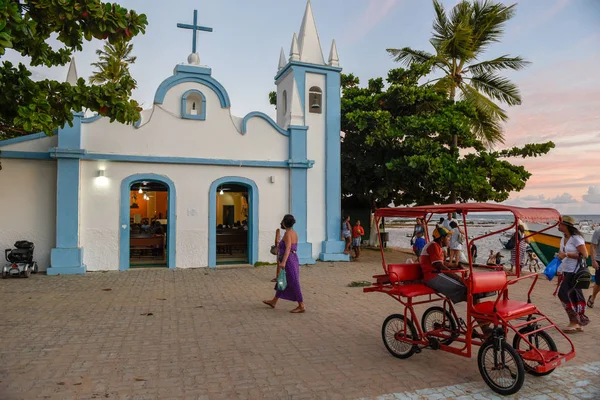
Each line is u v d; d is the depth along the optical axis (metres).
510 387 4.60
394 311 8.46
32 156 12.93
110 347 6.11
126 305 8.80
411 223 91.38
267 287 11.00
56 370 5.22
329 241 16.14
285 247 8.36
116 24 6.77
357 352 5.99
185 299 9.46
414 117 17.39
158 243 15.88
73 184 12.92
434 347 5.39
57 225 12.76
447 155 16.70
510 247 14.41
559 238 13.62
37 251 13.00
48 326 7.16
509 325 4.80
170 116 14.19
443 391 4.70
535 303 9.34
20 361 5.51
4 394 4.52
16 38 6.14
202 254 14.36
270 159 15.37
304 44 16.70
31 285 10.91
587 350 6.14
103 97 8.05
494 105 20.27
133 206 20.39
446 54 20.86
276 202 15.40
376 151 19.62
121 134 13.62
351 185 20.38
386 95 18.72
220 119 14.77
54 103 7.67
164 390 4.68
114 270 13.45
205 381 4.93
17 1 6.43
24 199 12.98
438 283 5.56
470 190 16.20
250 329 7.12
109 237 13.44
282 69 17.20
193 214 14.32
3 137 16.48
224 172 14.75
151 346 6.18
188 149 14.33
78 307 8.55
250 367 5.38
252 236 15.02
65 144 12.91
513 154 17.45
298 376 5.10
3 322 7.38
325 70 16.55
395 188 20.02
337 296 9.95
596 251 8.71
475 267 15.20
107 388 4.71
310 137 16.25
